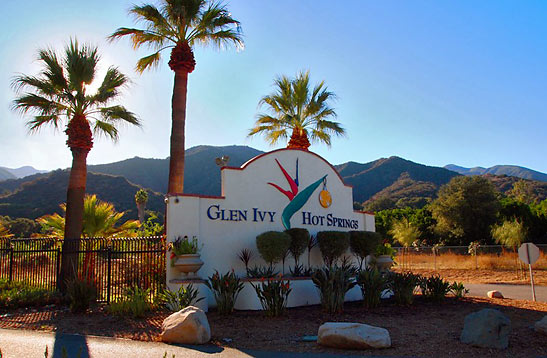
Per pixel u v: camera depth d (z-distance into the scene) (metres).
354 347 7.32
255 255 12.75
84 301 10.57
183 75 15.84
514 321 9.68
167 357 6.69
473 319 7.87
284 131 21.34
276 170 13.91
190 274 11.07
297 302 11.82
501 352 7.14
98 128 15.42
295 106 20.97
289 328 9.01
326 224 15.03
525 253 13.98
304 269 13.48
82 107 14.85
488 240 41.09
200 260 11.04
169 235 11.36
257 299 11.20
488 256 29.45
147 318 9.73
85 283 10.74
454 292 14.33
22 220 47.50
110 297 11.95
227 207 12.53
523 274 25.16
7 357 6.55
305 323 9.46
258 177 13.40
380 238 14.89
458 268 29.14
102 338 8.02
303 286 12.05
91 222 18.81
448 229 43.41
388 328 8.97
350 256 15.10
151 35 16.06
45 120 14.85
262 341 7.97
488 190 42.31
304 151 14.85
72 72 14.34
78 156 14.49
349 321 9.70
